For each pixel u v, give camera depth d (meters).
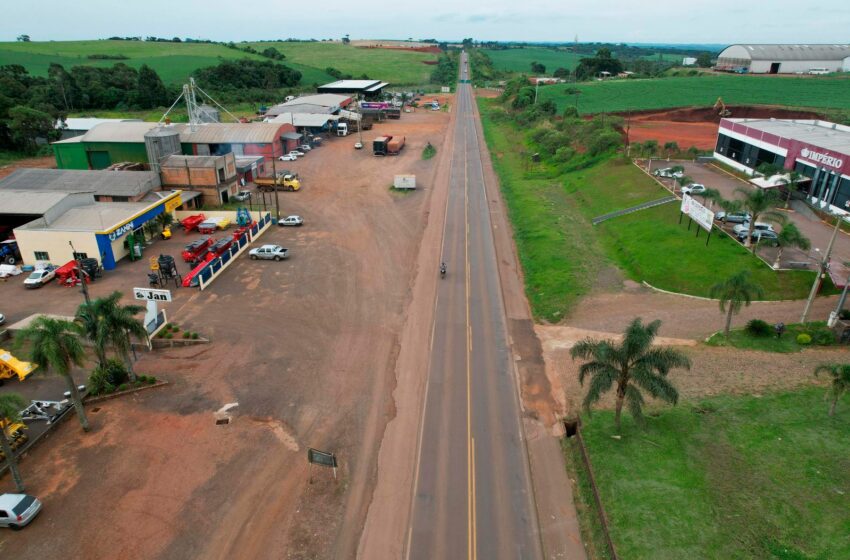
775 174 68.44
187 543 26.08
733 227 59.59
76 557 25.36
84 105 163.75
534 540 25.98
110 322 35.78
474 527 26.73
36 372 38.03
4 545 26.00
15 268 56.50
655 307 47.19
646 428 32.31
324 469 30.67
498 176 98.38
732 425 31.91
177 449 32.16
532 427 33.72
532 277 55.78
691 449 30.42
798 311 43.62
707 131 120.25
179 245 64.81
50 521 27.31
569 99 163.38
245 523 27.19
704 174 82.44
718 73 199.50
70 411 35.22
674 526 25.61
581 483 29.12
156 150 79.94
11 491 29.19
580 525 26.75
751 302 45.78
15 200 64.75
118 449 32.22
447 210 78.06
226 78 196.00
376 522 27.16
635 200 74.19
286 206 79.94
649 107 145.25
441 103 199.00
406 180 87.25
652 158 92.81
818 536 24.53
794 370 36.59
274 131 108.25
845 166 59.97
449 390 37.34
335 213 76.81
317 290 52.78
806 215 63.25
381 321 46.81
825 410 32.47
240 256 61.09
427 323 46.44
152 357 41.59
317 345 43.09
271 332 45.06
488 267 58.44
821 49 195.75
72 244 56.91
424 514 27.55
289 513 27.75
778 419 32.06
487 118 164.00
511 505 28.03
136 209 64.69
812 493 26.83
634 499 27.33
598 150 99.12
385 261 59.88
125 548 25.81
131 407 35.91
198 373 39.50
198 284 52.84
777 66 192.50
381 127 149.75
